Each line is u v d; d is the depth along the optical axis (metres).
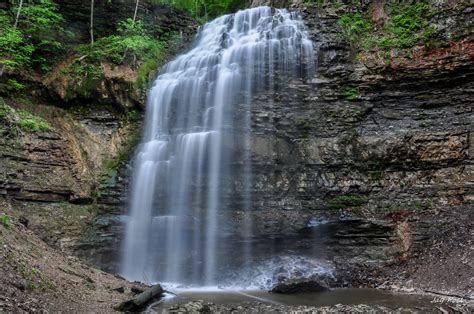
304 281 11.51
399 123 14.79
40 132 14.05
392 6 16.22
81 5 17.94
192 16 21.81
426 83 14.72
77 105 15.97
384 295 10.70
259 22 17.41
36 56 16.27
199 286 12.88
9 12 16.22
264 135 15.10
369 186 14.12
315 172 14.50
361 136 14.81
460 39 14.34
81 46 16.97
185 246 13.84
